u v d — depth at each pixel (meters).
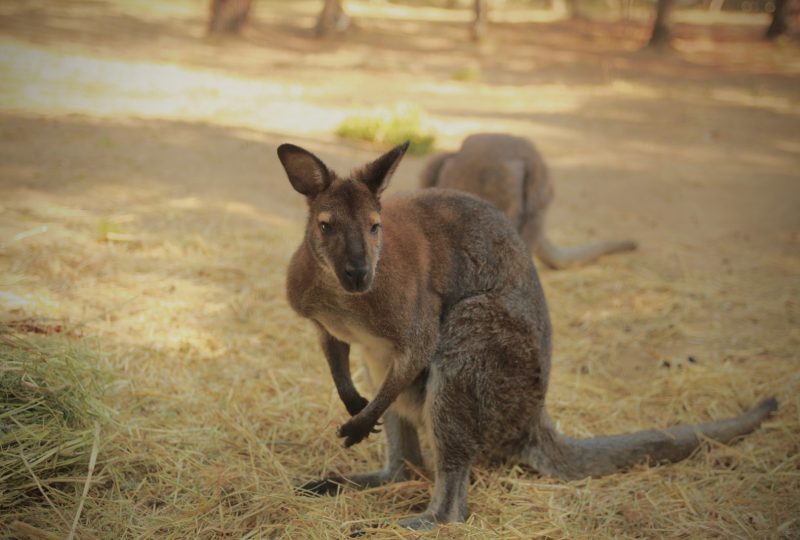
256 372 5.46
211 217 8.38
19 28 20.42
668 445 4.70
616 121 16.19
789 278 7.91
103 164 9.74
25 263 6.53
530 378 4.28
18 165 9.30
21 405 4.07
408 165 11.27
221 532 3.83
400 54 24.41
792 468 4.71
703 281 7.75
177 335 5.79
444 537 3.90
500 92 18.97
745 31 34.09
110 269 6.74
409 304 4.01
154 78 16.33
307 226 4.04
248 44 22.84
